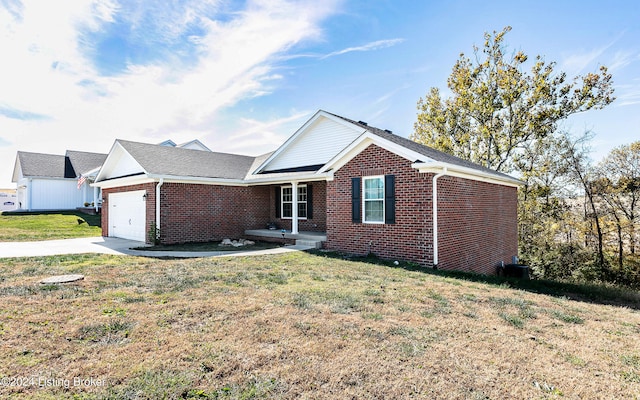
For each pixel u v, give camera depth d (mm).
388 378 3340
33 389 3033
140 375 3307
